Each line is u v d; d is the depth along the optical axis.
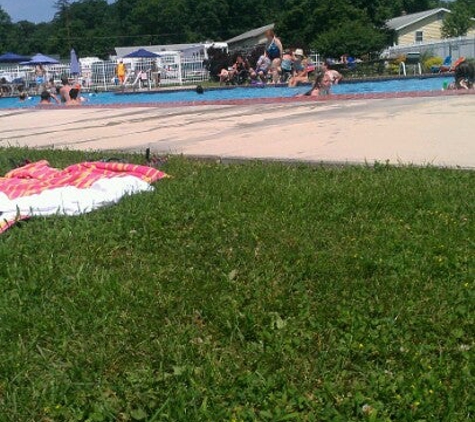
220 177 4.94
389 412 2.07
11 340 2.57
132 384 2.26
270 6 95.19
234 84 30.86
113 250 3.53
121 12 105.69
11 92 37.06
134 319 2.69
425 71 28.41
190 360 2.39
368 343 2.43
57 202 4.26
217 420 2.06
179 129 8.98
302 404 2.13
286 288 2.93
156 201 4.32
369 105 10.51
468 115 7.92
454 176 4.54
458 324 2.55
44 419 2.11
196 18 95.00
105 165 5.30
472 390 2.13
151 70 37.72
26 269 3.19
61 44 94.62
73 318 2.71
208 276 3.10
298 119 9.07
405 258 3.15
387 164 5.05
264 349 2.45
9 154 6.79
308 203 4.12
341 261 3.17
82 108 16.34
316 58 37.25
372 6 44.91
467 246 3.26
